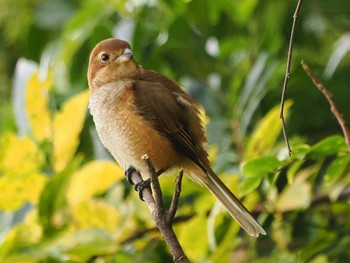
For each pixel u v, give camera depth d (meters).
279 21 14.09
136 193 11.69
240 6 14.09
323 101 13.26
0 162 11.61
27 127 12.24
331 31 14.47
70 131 11.90
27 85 11.95
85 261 11.26
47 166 11.88
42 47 14.75
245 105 12.58
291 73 13.41
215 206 10.88
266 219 11.62
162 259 11.98
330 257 11.67
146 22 13.92
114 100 10.88
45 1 14.72
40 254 11.05
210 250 11.59
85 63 14.10
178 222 11.62
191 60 13.58
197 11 13.88
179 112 10.89
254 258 12.01
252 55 13.80
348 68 13.55
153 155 10.80
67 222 11.62
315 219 12.18
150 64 13.38
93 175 11.55
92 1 13.92
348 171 11.52
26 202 12.21
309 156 9.84
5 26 15.51
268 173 9.97
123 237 11.48
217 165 11.85
